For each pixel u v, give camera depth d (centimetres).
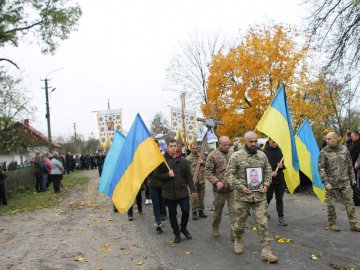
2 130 2772
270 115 699
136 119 770
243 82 2261
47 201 1487
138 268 584
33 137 3309
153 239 761
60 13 2095
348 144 1108
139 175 733
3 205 1435
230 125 2292
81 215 1109
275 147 816
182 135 1764
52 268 607
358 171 965
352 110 2342
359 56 1242
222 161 693
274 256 566
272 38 2264
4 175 1434
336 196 741
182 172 716
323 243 654
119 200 744
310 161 885
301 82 2155
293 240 683
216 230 739
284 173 808
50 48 2197
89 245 744
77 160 4481
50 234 866
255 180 587
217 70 2448
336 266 535
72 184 2255
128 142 759
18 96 2714
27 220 1080
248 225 834
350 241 658
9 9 2039
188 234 740
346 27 1244
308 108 2105
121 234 823
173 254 645
